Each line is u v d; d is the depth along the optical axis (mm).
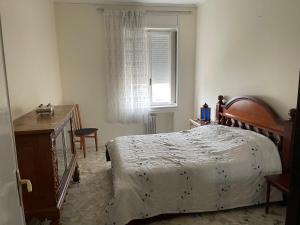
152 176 2197
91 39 4250
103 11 4168
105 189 2896
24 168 1890
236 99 3191
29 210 1936
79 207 2518
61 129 2246
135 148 2850
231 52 3436
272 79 2672
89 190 2873
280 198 2418
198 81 4566
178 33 4512
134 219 2121
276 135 2576
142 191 2148
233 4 3336
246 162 2354
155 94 4750
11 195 819
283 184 2102
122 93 4371
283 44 2500
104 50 4285
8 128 848
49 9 3773
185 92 4762
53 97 3771
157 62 4645
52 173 1936
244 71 3162
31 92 2824
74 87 4348
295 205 1134
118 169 2377
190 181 2258
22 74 2570
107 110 4473
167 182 2219
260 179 2371
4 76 831
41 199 1951
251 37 2994
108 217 2002
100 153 4164
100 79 4398
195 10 4496
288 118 2459
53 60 3875
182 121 4859
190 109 4848
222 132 3000
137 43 4277
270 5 2654
